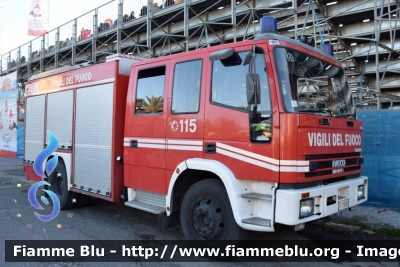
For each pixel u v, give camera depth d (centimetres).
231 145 432
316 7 936
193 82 483
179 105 496
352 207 477
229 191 420
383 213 663
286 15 1016
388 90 1376
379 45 795
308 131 401
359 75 1217
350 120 486
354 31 1018
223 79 450
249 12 1040
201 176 504
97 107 624
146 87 548
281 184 393
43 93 804
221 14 1158
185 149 483
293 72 425
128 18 1409
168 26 1341
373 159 705
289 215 378
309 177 401
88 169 640
